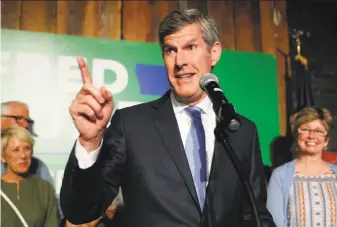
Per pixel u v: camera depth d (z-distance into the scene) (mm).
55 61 2297
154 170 1229
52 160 2213
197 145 1307
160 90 2430
